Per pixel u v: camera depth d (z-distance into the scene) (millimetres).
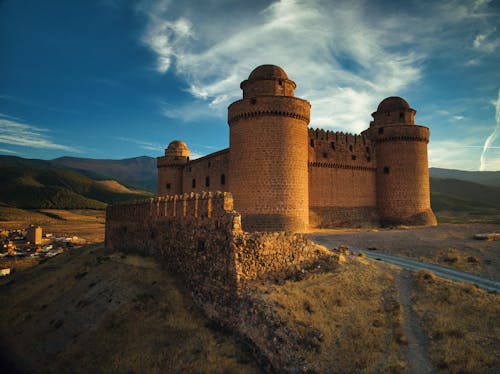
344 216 47281
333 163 47125
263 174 34875
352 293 16859
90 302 20672
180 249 21516
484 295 16078
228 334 15328
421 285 17797
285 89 38844
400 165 49031
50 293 25875
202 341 14977
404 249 26984
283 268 18297
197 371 12953
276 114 35469
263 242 17453
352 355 12523
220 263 17172
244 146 36000
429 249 26266
